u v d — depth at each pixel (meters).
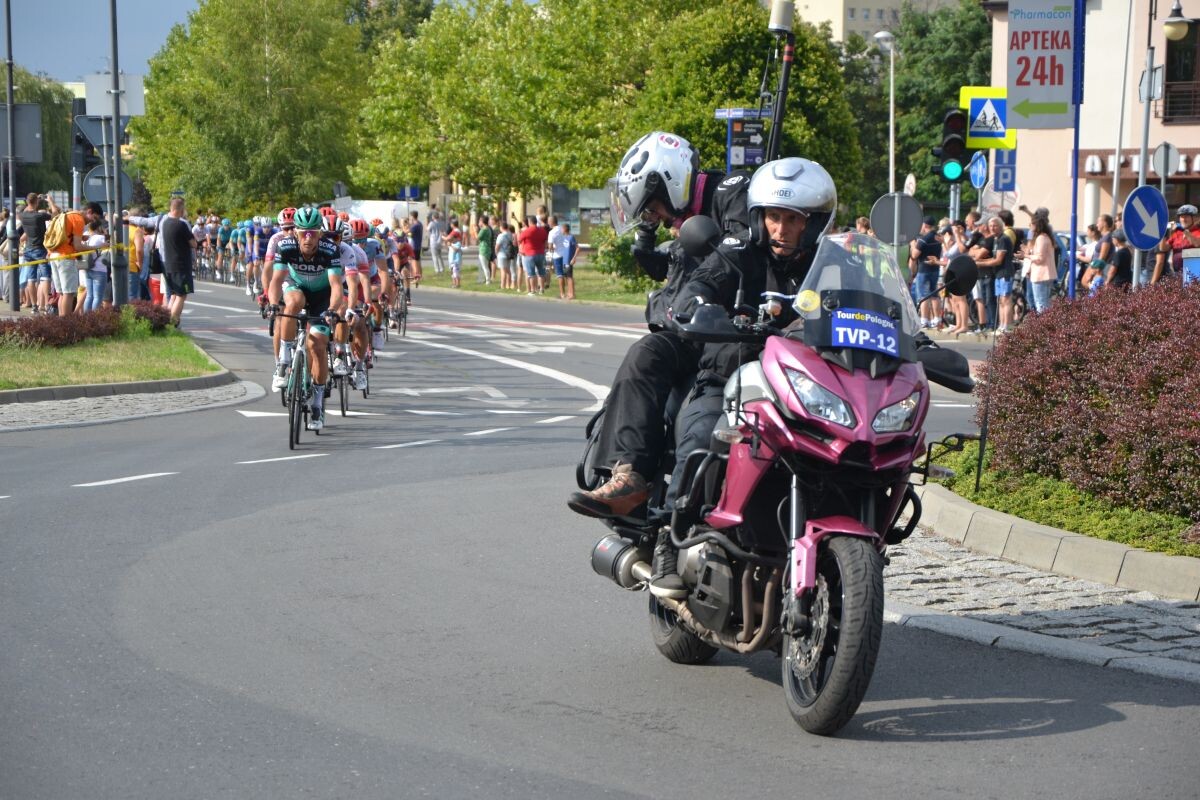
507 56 51.34
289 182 74.94
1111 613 7.60
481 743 5.62
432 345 28.06
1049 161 45.56
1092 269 23.98
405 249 31.31
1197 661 6.72
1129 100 44.06
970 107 24.55
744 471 5.70
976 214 28.17
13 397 18.25
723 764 5.39
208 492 11.65
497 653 6.97
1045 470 9.96
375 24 120.19
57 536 9.76
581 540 9.82
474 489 11.94
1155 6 43.34
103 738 5.63
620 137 43.47
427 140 58.31
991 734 5.76
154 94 83.94
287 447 14.55
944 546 9.35
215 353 25.38
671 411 6.42
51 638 7.14
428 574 8.71
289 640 7.15
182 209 27.41
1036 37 14.21
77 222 26.81
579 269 55.22
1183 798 5.05
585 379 22.06
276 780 5.18
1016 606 7.80
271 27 73.94
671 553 6.30
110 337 24.89
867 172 92.25
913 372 5.72
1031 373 9.93
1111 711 6.05
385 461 13.54
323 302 15.29
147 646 7.00
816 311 5.75
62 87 79.81
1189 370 8.83
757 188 6.23
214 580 8.48
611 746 5.60
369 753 5.48
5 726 5.76
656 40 41.31
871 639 5.41
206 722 5.84
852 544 5.57
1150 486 8.86
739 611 5.95
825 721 5.57
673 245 6.91
